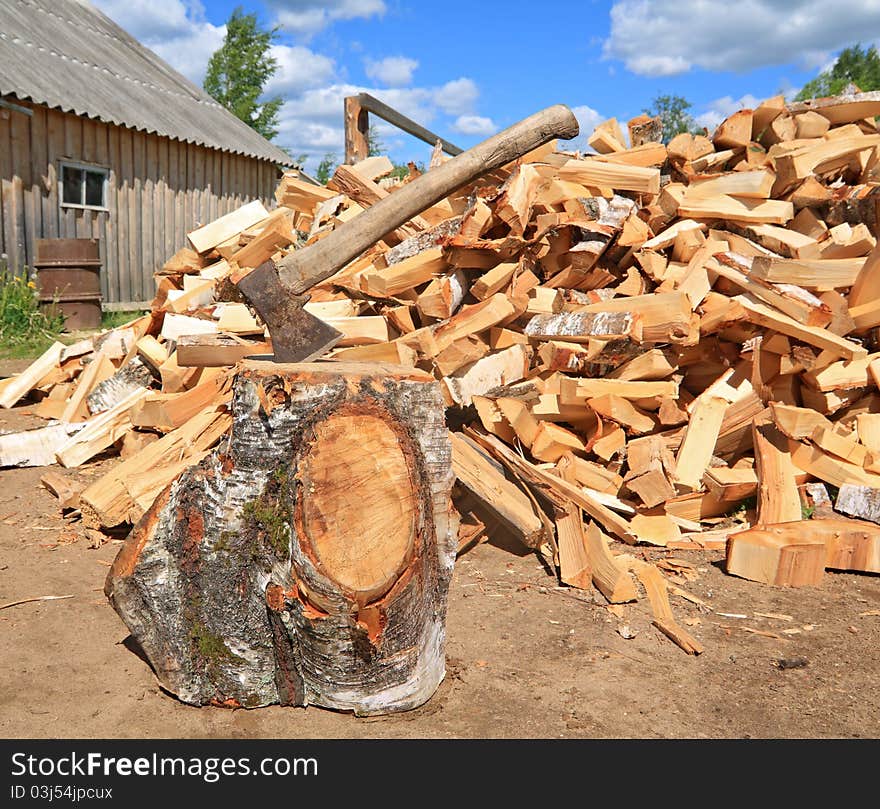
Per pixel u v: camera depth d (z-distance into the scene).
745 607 3.38
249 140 16.62
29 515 4.25
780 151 5.56
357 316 4.90
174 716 2.51
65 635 2.99
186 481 2.54
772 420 4.44
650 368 4.34
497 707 2.60
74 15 16.02
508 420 4.30
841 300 4.53
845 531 3.75
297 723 2.48
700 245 4.92
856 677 2.83
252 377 2.43
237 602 2.50
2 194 10.59
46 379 6.46
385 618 2.43
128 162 12.83
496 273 4.52
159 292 6.12
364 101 8.02
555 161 5.64
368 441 2.46
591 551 3.57
